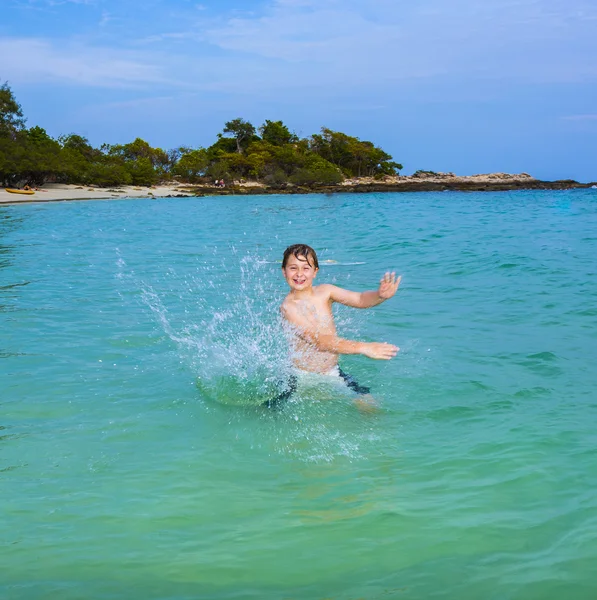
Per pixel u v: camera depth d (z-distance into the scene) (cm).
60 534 267
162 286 909
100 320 680
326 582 229
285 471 327
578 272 948
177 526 272
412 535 258
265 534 263
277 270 1088
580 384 450
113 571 239
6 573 239
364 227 2055
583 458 324
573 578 224
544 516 268
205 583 230
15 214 2998
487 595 217
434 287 865
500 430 369
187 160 8394
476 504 281
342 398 433
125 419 403
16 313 716
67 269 1098
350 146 10075
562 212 2811
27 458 346
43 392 453
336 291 490
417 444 355
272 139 9956
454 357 526
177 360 529
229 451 353
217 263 1188
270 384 462
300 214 2981
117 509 288
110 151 8900
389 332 614
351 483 309
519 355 527
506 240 1472
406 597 217
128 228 2128
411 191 8238
